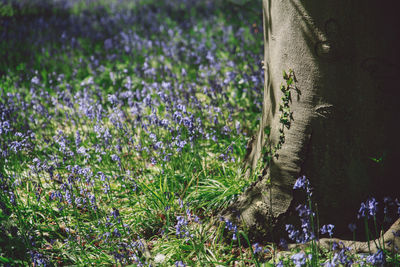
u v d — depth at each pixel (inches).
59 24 421.1
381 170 116.6
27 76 264.2
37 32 389.7
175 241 126.3
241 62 253.1
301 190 121.7
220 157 168.2
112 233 133.4
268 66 127.2
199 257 118.5
